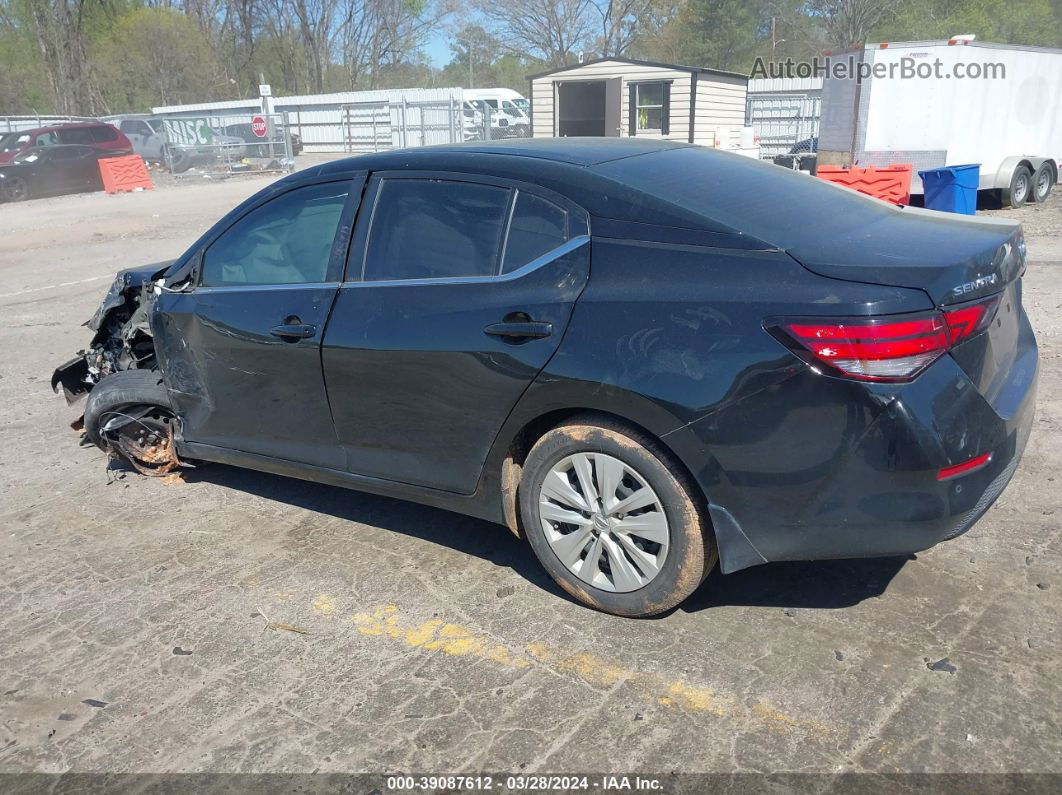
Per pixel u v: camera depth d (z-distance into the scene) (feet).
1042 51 48.83
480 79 243.81
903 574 11.22
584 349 9.61
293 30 191.72
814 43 147.43
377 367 11.32
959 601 10.55
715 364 8.90
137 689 9.80
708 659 9.75
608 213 9.98
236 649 10.45
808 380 8.55
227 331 12.92
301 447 12.87
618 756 8.39
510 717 9.02
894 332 8.29
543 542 10.84
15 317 30.94
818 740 8.44
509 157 11.11
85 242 50.03
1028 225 43.04
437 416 11.07
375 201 11.76
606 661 9.83
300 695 9.56
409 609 11.12
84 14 175.32
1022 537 11.99
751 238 9.29
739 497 9.16
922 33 137.90
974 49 44.14
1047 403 17.03
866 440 8.48
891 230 10.07
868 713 8.76
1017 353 10.70
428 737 8.80
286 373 12.40
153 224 56.29
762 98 86.63
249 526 13.78
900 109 44.65
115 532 13.80
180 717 9.30
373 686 9.64
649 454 9.57
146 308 15.24
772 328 8.68
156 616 11.27
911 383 8.39
